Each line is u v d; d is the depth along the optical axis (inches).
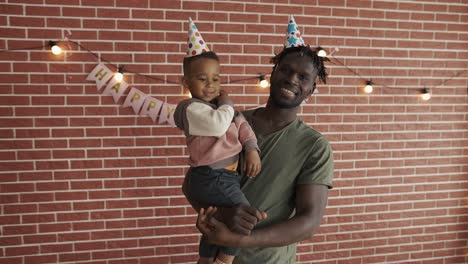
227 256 56.3
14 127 102.3
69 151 106.0
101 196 109.3
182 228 115.0
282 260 59.3
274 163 56.3
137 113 108.3
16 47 100.0
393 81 121.9
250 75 113.3
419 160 126.3
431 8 121.6
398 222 127.3
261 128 59.2
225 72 111.9
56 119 104.3
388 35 119.8
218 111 54.0
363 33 118.1
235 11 110.2
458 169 129.3
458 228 131.6
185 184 58.6
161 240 114.2
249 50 112.3
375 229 126.0
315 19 114.8
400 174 125.5
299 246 122.0
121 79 105.8
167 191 112.8
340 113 119.4
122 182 110.0
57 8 101.0
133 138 109.0
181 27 107.9
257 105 114.7
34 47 101.0
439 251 131.2
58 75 103.0
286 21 113.2
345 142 120.8
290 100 55.9
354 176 122.6
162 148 111.0
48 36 101.4
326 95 117.9
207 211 50.1
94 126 106.6
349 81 119.0
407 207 127.2
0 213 104.3
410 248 129.1
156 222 113.3
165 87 109.2
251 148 55.6
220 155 54.7
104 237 110.7
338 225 123.5
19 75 101.0
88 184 108.1
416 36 121.6
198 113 53.9
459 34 124.5
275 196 56.2
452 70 125.3
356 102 120.1
